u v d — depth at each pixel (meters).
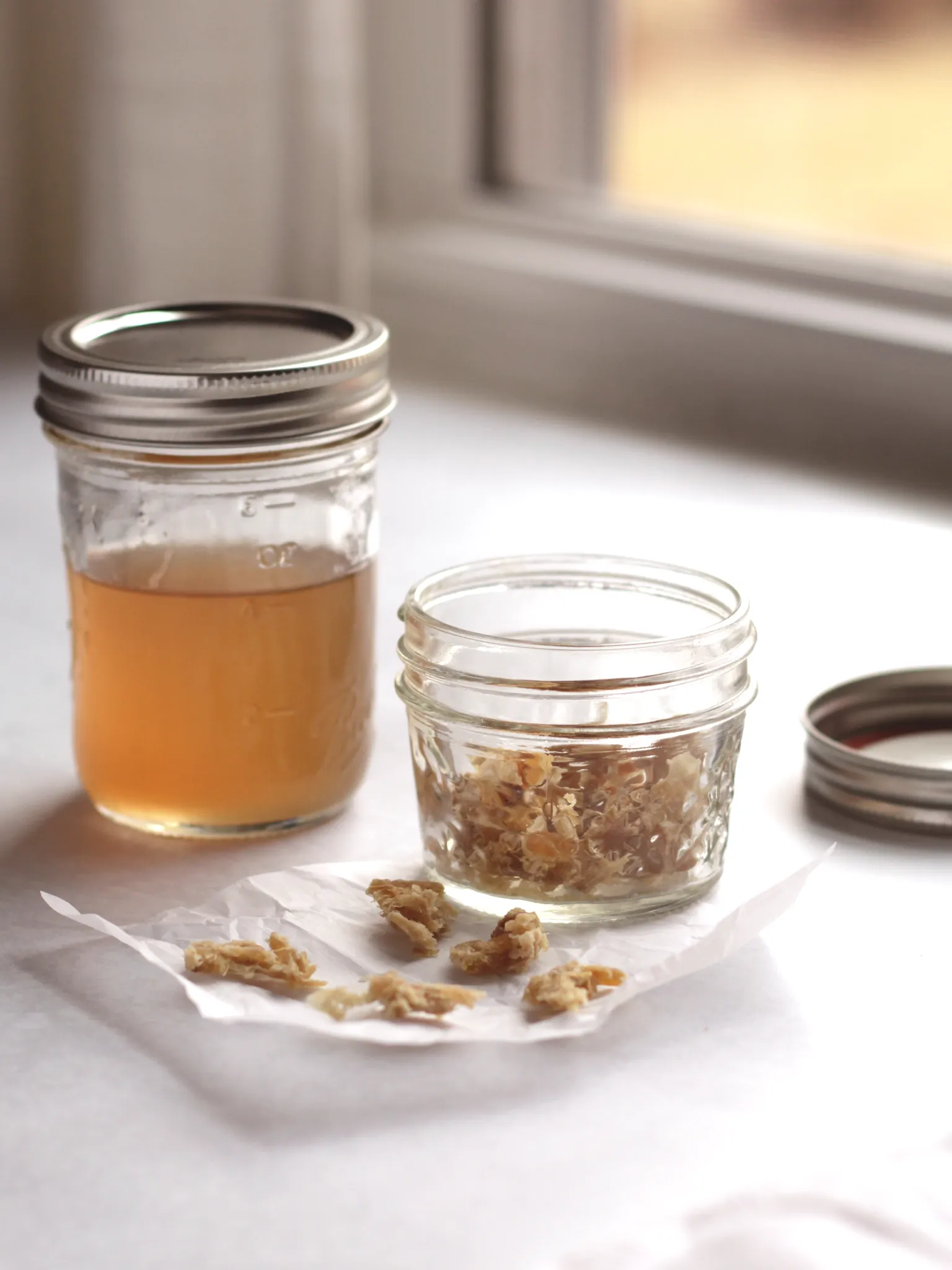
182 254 1.05
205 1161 0.53
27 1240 0.51
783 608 0.77
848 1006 0.57
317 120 1.03
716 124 1.05
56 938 0.60
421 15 1.11
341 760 0.64
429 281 1.09
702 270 1.03
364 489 0.63
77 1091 0.54
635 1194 0.51
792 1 0.99
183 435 0.60
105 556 0.62
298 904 0.60
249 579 0.62
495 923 0.60
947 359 0.90
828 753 0.65
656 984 0.56
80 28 1.04
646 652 0.59
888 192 0.97
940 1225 0.50
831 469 0.92
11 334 1.16
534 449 0.95
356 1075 0.55
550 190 1.14
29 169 1.16
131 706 0.62
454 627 0.61
